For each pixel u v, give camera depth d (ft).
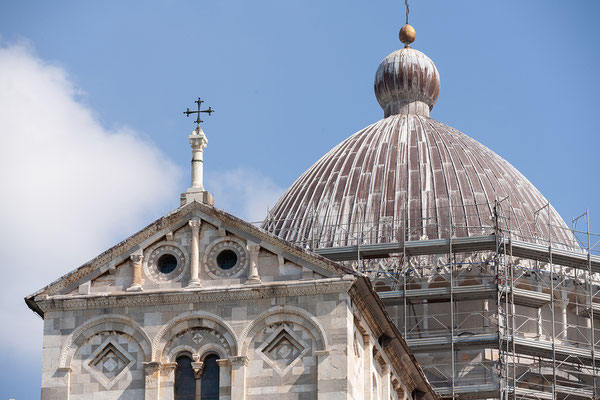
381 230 591.78
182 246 384.47
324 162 639.35
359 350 385.09
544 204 620.90
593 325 594.65
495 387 555.69
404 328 562.25
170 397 372.38
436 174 611.06
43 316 385.09
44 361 378.32
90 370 377.50
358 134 654.53
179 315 376.89
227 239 382.22
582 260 575.79
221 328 375.04
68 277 383.65
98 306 381.19
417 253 569.64
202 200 385.91
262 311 373.61
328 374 364.58
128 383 375.25
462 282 570.46
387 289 571.69
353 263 581.94
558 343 579.48
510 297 563.48
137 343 377.91
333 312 369.50
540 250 568.82
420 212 594.65
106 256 385.09
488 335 557.74
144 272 383.24
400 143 632.38
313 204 610.65
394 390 429.79
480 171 615.57
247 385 368.89
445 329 568.41
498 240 561.02
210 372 374.63
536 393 554.46
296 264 376.89
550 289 583.58
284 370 368.07
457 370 566.36
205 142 398.21
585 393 566.77
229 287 376.07
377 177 613.93
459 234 587.27
